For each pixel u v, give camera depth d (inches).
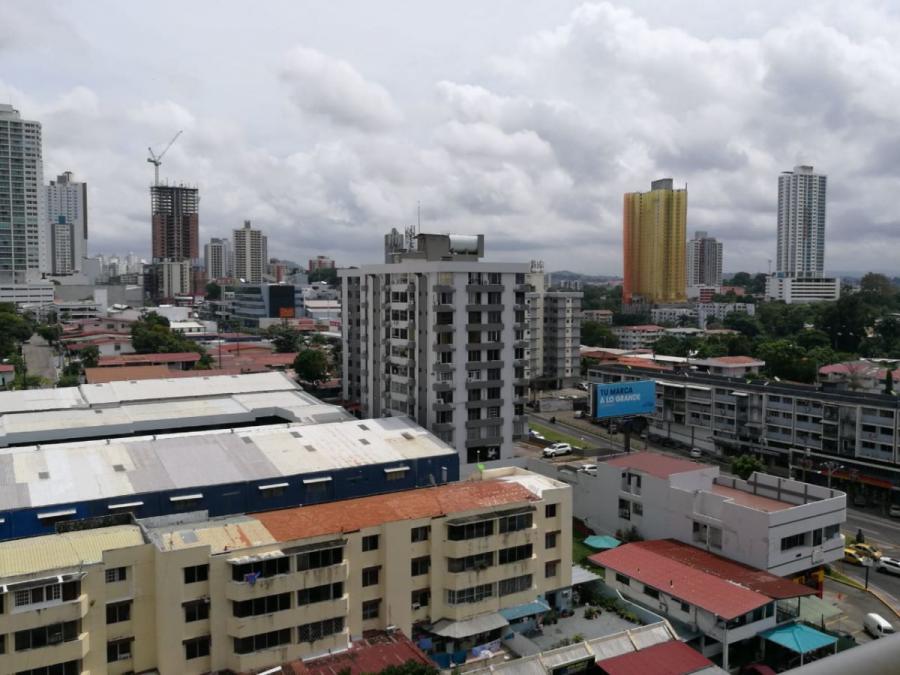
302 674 1812.3
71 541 1921.8
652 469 3110.2
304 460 2859.3
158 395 4163.4
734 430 4731.8
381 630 2091.5
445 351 3735.2
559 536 2405.3
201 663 1833.2
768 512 2573.8
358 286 4906.5
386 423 3388.3
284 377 4717.0
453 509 2239.2
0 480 2442.2
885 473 3811.5
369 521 2117.4
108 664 1806.1
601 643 2124.8
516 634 2182.6
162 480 2564.0
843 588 2817.4
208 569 1827.0
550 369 7362.2
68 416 3592.5
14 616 1622.8
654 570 2539.4
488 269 3826.3
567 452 4739.2
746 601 2268.7
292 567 1882.4
